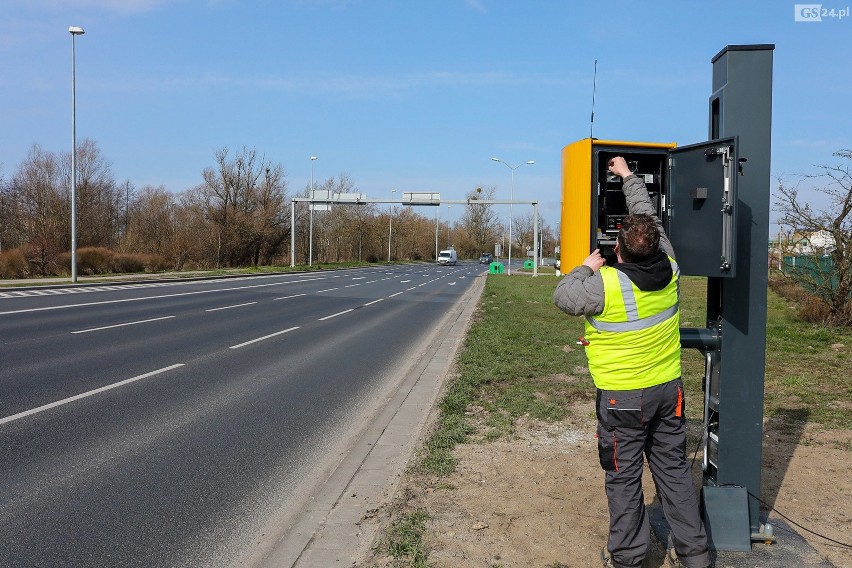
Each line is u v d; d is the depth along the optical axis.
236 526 4.05
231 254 56.91
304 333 13.77
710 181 3.40
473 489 4.37
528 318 16.34
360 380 8.88
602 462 3.26
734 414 3.57
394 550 3.39
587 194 3.76
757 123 3.53
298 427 6.41
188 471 5.06
